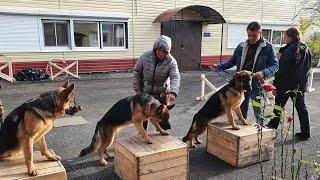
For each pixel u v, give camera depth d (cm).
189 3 1437
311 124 601
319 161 402
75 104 309
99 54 1252
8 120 287
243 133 390
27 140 270
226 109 410
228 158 402
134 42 1326
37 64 1128
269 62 432
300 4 1780
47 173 275
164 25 1388
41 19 1110
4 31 1046
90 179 356
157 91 398
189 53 1489
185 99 833
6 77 998
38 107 277
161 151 322
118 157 355
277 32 1744
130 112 359
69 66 1114
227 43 1592
